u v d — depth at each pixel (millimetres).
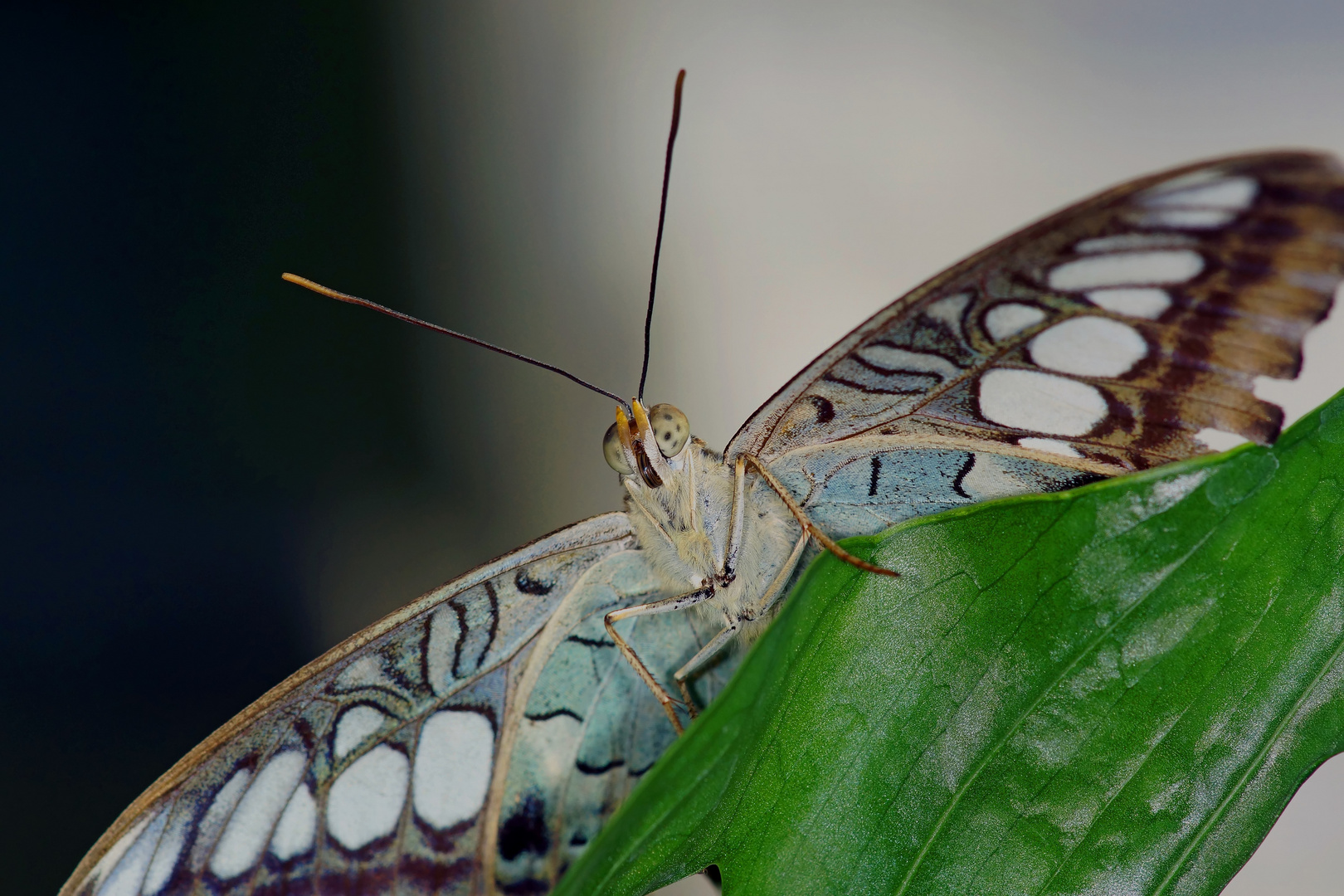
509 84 627
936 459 437
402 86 624
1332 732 406
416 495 628
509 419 642
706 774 404
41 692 539
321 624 599
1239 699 407
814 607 406
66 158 594
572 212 636
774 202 612
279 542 603
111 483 586
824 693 407
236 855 432
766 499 441
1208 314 417
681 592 446
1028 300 422
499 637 440
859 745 408
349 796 436
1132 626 407
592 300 639
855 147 603
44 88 594
